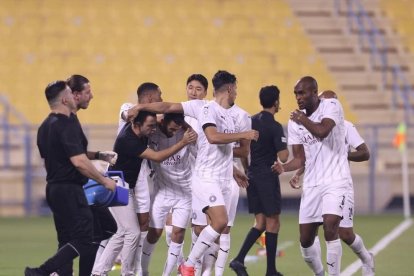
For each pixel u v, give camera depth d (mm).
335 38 100938
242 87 93750
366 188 82625
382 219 74375
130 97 90688
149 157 32531
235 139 31188
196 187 32438
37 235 60781
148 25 100438
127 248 33094
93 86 92000
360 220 73312
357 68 98000
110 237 33094
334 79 95938
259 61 97375
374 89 95750
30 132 79438
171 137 34250
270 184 37562
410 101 94750
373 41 98562
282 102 92438
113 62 95375
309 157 32594
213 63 96625
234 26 101562
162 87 93062
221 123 32438
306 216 32656
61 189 29406
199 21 101688
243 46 99250
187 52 97688
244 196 81062
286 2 104750
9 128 82125
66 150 29016
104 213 32000
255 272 40562
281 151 37688
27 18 98812
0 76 92375
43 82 92438
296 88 32156
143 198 33812
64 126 29219
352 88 95562
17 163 82188
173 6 103062
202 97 34938
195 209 32625
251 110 91750
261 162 37781
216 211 31891
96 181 29438
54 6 100688
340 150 32406
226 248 34781
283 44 99938
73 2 101500
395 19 104625
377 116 92250
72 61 95062
